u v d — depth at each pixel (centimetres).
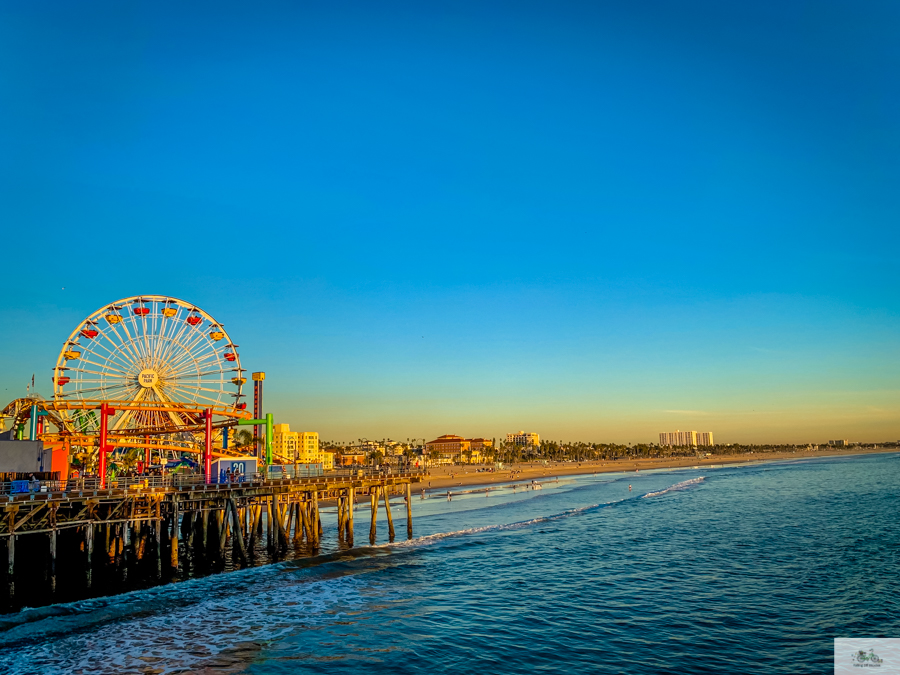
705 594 3481
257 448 7006
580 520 7044
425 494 13475
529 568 4222
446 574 4019
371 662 2452
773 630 2850
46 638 2672
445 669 2394
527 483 16250
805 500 8744
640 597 3438
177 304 7088
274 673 2323
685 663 2455
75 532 4422
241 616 3033
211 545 5116
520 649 2616
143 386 6738
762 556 4547
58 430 5794
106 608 3131
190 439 7169
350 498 5262
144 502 4112
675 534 5725
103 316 6725
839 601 3306
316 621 2967
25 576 4006
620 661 2484
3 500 3466
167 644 2609
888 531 5622
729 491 11000
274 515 4725
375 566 4253
